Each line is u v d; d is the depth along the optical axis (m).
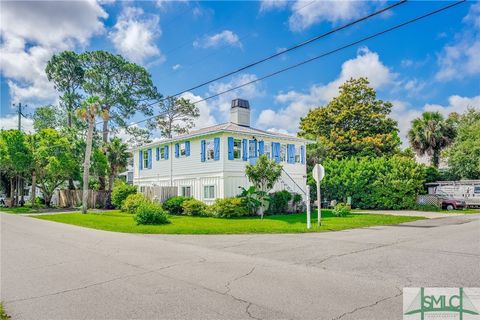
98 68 43.94
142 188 26.86
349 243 11.00
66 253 9.73
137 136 48.12
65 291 6.04
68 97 44.69
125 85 45.72
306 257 8.83
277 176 20.41
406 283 6.30
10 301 5.54
